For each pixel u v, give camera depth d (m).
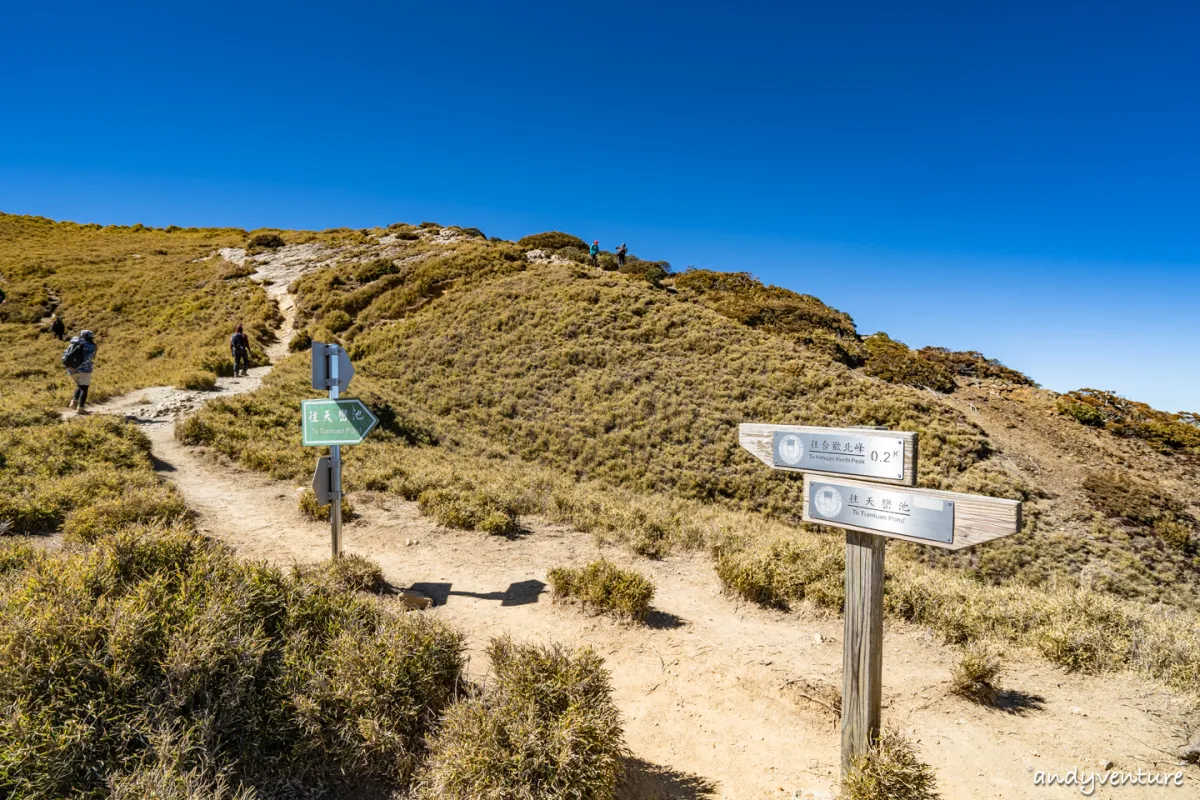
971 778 3.68
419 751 3.56
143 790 2.71
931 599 6.41
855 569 3.29
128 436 12.32
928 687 4.85
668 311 28.89
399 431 17.48
